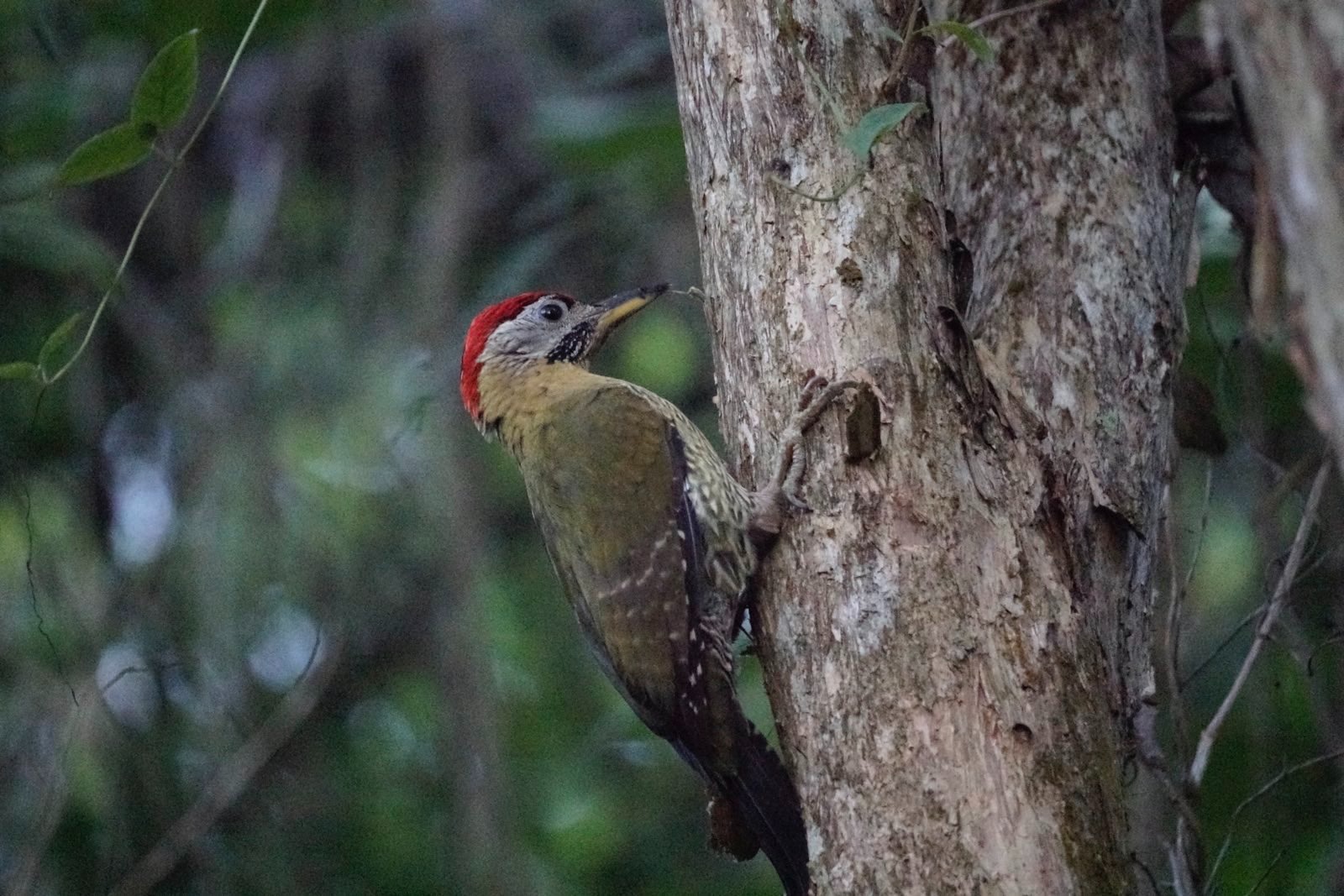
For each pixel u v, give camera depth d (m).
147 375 14.34
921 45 8.20
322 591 13.47
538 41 16.44
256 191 15.47
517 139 16.25
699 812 14.62
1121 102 8.92
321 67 15.61
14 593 13.05
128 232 15.21
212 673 12.98
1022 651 7.21
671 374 15.67
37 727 12.56
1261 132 5.33
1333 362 4.99
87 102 13.96
